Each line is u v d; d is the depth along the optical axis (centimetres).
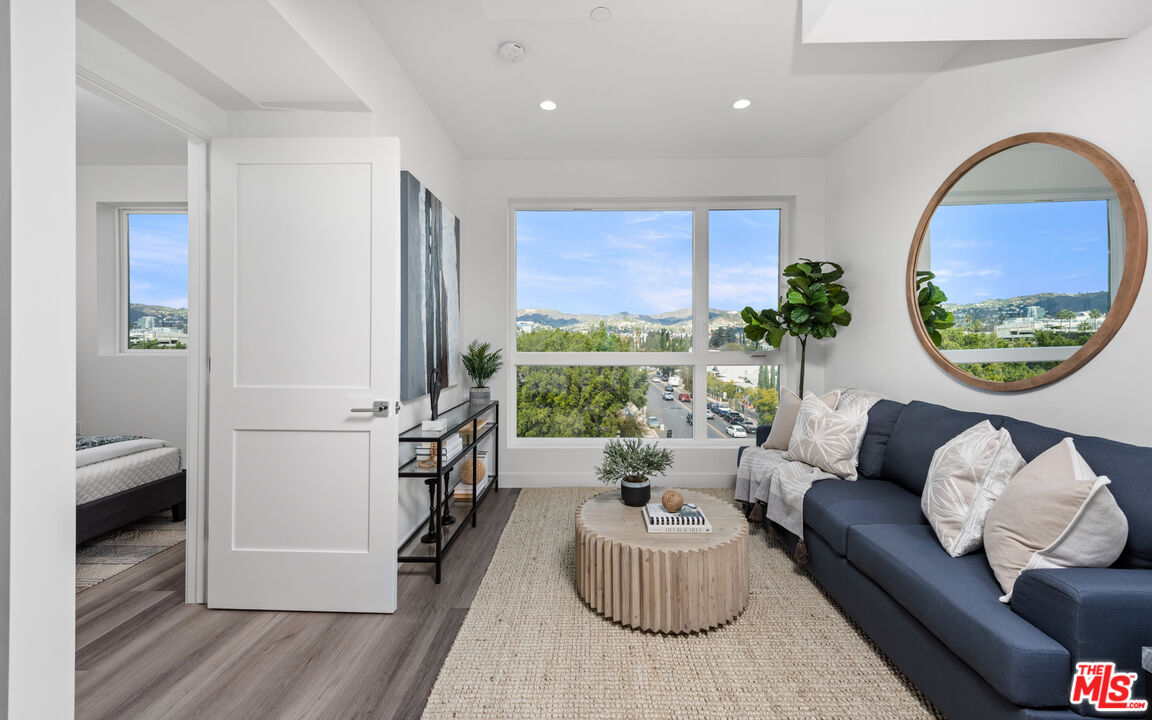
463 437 338
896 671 184
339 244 224
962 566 170
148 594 243
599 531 224
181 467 354
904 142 317
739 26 244
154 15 168
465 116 340
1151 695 122
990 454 193
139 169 435
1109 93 198
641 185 423
